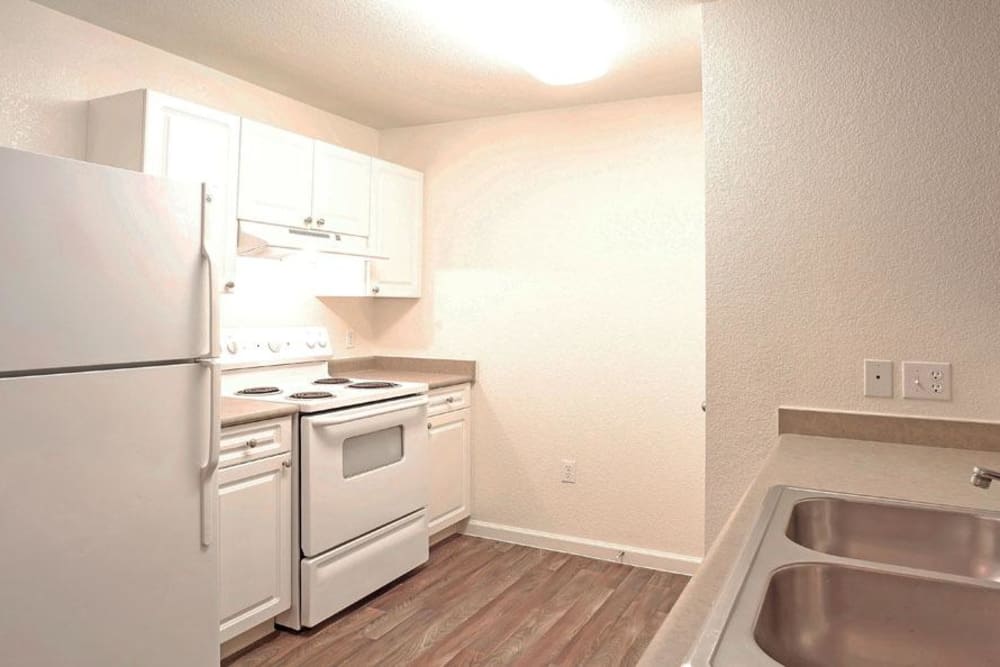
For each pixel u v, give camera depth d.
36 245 1.55
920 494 1.36
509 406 3.59
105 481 1.69
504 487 3.62
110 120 2.41
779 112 1.99
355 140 3.74
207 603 1.94
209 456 1.93
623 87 3.10
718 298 2.07
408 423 3.08
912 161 1.84
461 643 2.49
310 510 2.55
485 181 3.63
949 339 1.81
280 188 2.84
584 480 3.42
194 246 1.90
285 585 2.53
